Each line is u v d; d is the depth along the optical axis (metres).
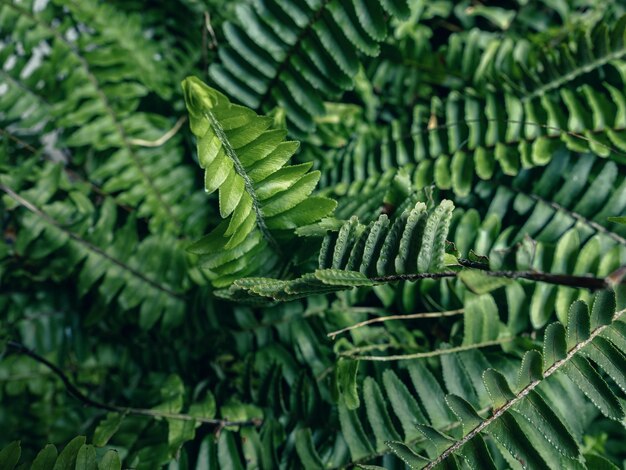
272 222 0.32
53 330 0.44
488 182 0.39
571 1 0.45
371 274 0.29
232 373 0.42
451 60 0.44
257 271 0.35
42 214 0.41
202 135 0.27
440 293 0.37
